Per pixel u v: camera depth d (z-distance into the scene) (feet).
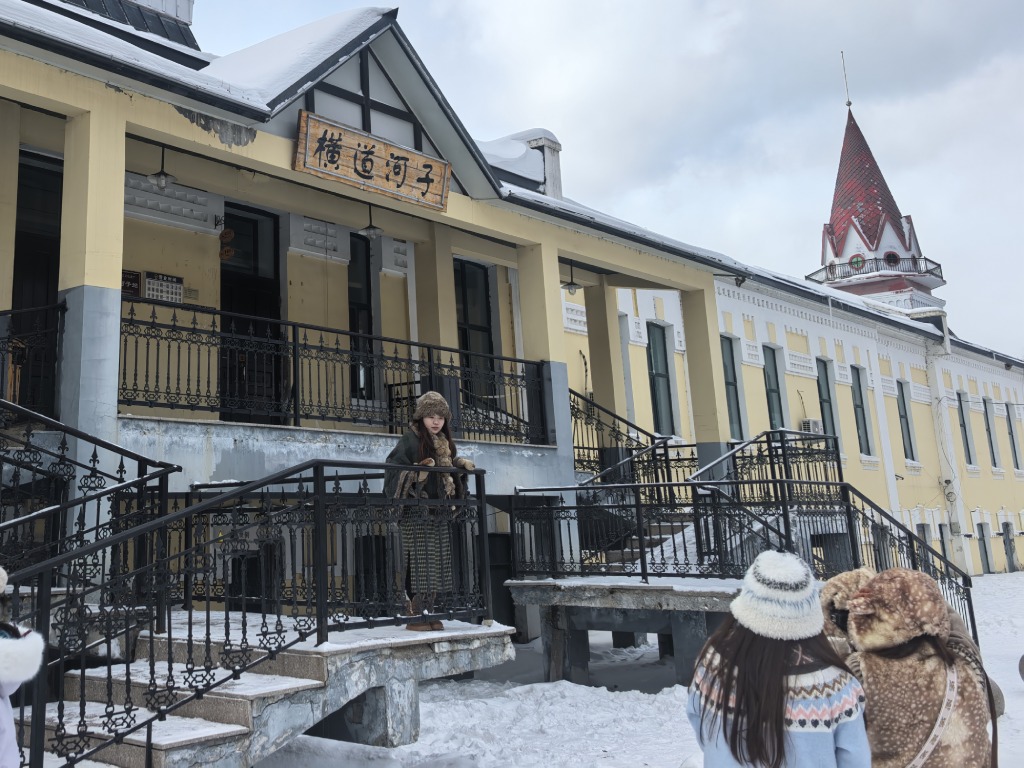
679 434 61.36
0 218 30.78
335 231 44.47
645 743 22.62
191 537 26.00
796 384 72.33
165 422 26.16
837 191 157.89
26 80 24.56
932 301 140.36
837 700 8.61
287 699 17.53
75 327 24.84
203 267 38.83
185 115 27.99
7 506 23.21
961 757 9.84
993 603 59.16
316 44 31.86
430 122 36.01
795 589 8.87
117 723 15.83
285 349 35.55
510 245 50.14
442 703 26.91
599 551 34.55
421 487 22.31
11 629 12.13
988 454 99.25
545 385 39.24
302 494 20.13
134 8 42.11
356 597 23.57
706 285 48.91
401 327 46.47
